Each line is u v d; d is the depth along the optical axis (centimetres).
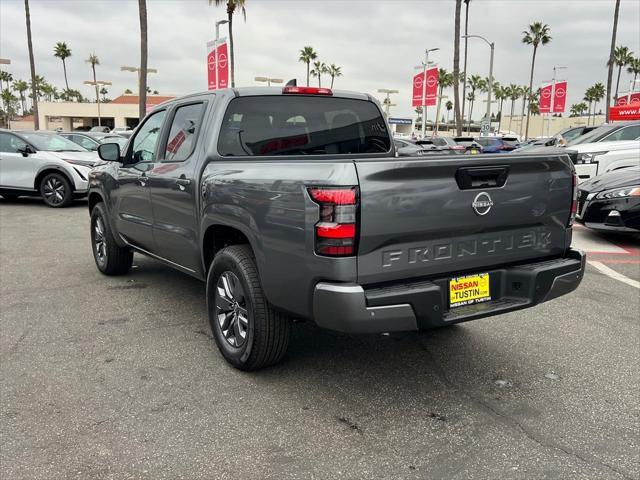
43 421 299
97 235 616
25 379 350
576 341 423
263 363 351
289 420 303
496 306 318
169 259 464
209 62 2039
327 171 276
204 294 542
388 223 280
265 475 254
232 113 392
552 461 265
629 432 292
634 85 2769
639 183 757
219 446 277
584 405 321
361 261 278
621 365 378
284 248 300
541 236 343
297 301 301
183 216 413
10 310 489
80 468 257
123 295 536
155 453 270
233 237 386
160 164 449
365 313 273
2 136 1227
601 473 256
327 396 330
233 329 367
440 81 7719
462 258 310
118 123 6875
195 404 319
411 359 387
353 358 387
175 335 430
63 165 1177
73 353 393
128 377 355
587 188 834
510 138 2239
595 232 929
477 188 306
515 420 304
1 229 923
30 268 645
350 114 441
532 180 329
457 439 285
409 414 310
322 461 265
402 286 290
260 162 332
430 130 8488
